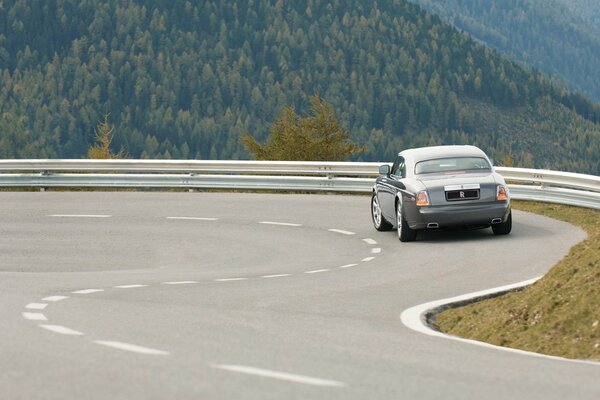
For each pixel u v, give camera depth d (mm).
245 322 16688
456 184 30719
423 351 13586
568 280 17922
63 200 44781
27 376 10828
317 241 32125
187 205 42125
